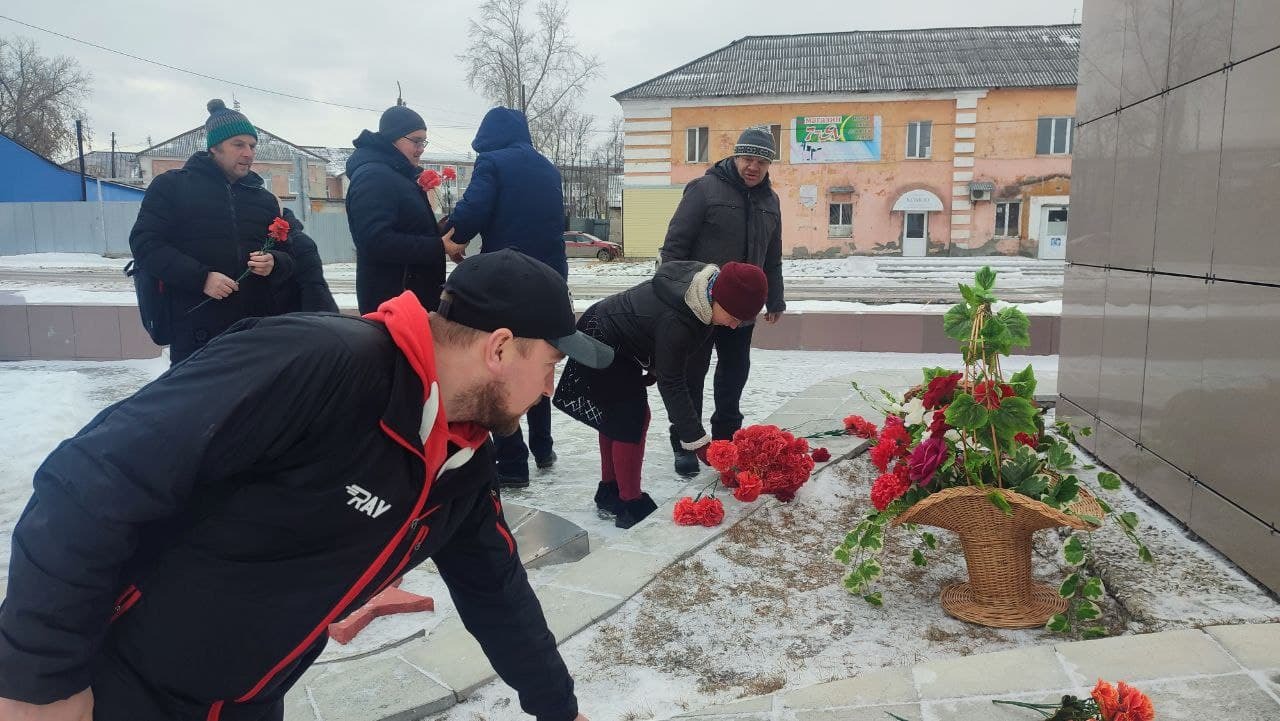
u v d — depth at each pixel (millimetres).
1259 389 3191
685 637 3039
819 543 3842
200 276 4383
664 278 4051
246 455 1257
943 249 32531
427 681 2693
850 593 3350
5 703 1188
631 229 33250
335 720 2502
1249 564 3242
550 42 41156
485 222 4754
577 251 33688
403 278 4500
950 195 32156
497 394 1455
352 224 4438
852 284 21281
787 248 33156
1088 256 4922
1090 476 4516
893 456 3182
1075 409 5105
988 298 2906
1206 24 3625
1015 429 2812
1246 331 3285
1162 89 4012
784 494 4145
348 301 13102
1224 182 3467
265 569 1347
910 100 31688
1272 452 3107
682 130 32562
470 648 2885
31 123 50500
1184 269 3781
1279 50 3100
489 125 4902
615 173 62531
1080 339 5035
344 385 1309
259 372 1253
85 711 1260
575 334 1474
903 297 17250
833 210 32812
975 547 3018
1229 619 2898
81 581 1182
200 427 1208
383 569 1474
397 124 4461
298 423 1279
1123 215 4438
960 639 2953
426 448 1417
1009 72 31734
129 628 1325
